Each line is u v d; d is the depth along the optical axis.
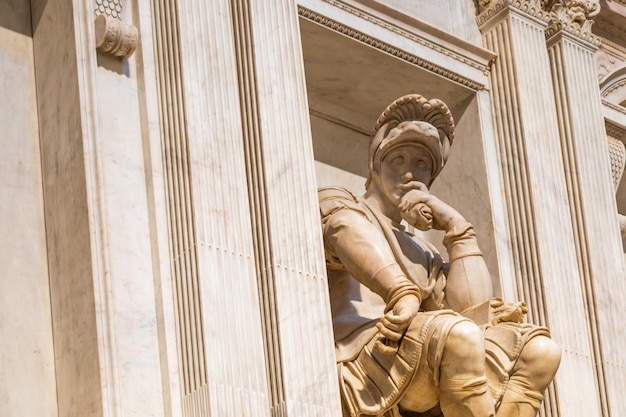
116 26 8.80
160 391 8.34
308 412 8.59
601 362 10.80
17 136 8.94
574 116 11.42
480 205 10.96
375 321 9.18
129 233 8.55
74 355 8.39
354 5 10.50
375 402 8.80
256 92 9.17
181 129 8.77
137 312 8.41
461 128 11.22
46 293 8.68
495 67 11.29
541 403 10.02
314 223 9.11
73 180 8.61
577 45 11.72
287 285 8.80
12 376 8.43
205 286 8.42
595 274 11.01
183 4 9.04
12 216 8.75
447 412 8.68
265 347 8.68
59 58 8.90
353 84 10.92
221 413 8.20
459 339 8.54
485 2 11.48
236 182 8.87
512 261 10.82
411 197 9.62
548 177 11.03
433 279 9.55
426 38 10.91
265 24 9.39
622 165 12.40
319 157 11.03
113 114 8.76
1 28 9.13
